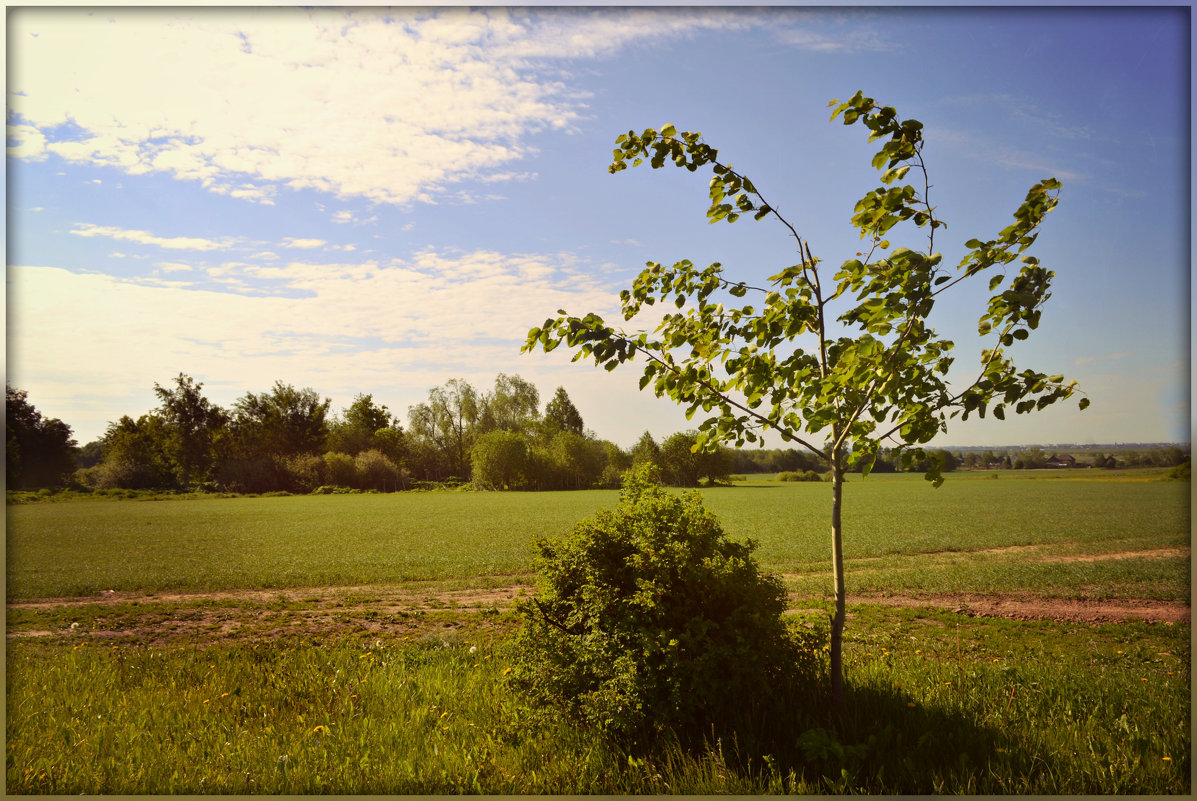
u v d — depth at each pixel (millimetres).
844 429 4125
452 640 8398
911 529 29219
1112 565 16938
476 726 4555
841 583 4238
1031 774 3547
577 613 4203
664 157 4281
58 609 12102
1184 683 5574
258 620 10867
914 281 3473
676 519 4367
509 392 108875
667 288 4449
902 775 3537
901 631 9391
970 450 118688
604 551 4316
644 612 3969
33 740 4500
